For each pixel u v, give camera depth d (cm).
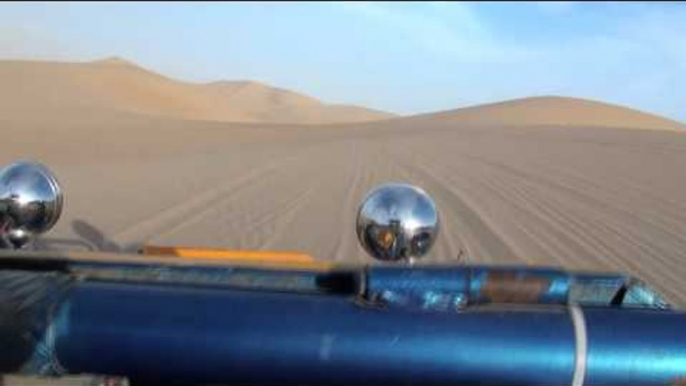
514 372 89
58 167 600
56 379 92
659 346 90
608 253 321
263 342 90
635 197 504
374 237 114
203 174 594
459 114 2442
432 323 90
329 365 90
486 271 93
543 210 438
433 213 114
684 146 930
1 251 109
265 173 615
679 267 297
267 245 316
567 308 92
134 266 104
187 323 91
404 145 1048
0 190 129
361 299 92
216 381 92
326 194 488
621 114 2516
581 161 775
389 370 90
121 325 91
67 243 299
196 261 106
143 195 458
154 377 93
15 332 91
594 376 90
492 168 698
